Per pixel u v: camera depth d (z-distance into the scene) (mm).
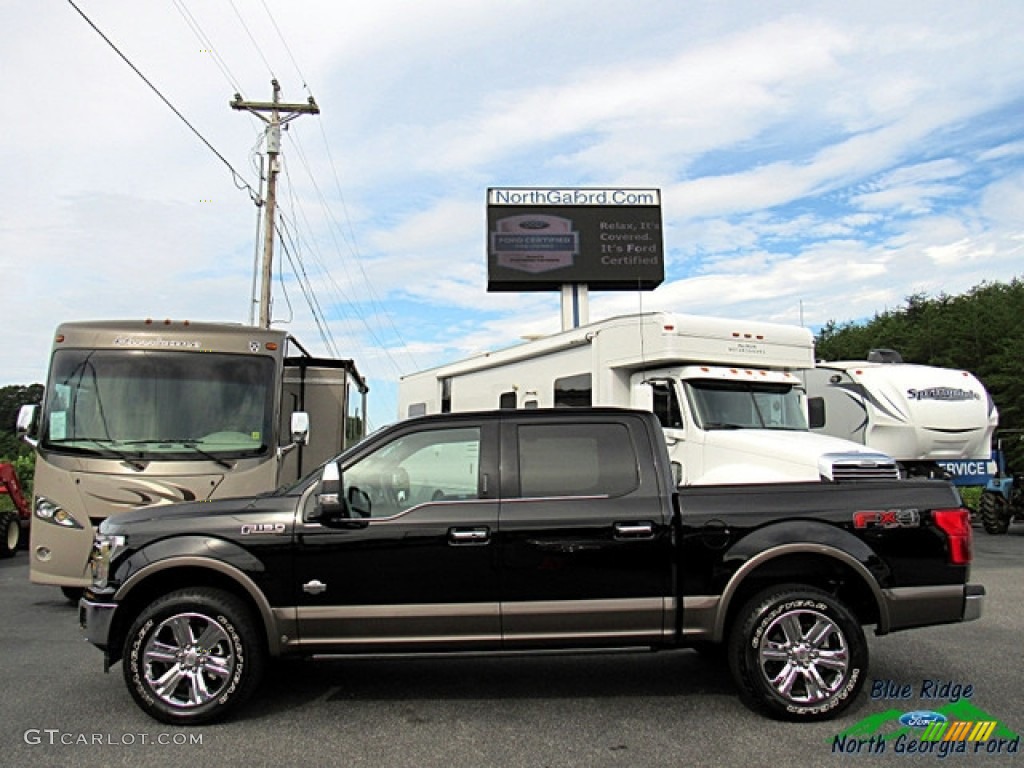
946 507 5363
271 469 8805
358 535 5191
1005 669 6238
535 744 4730
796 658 5125
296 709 5391
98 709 5418
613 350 11273
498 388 14289
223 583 5340
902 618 5234
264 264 22766
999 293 34219
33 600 9672
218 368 9008
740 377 10609
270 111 23203
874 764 4418
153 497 8258
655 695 5664
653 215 22797
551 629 5172
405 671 6285
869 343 38156
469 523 5215
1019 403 27203
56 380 8688
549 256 22391
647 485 5371
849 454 8875
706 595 5207
